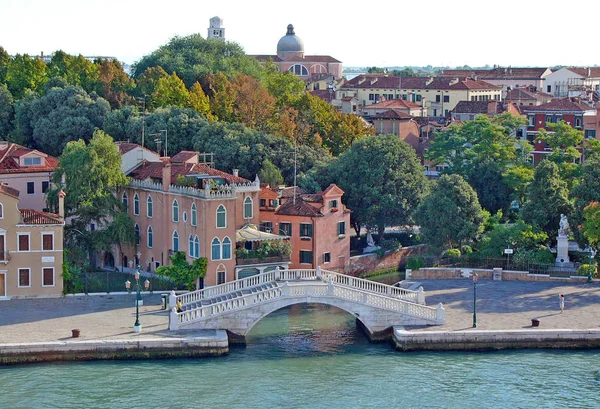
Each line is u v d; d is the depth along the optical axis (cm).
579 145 17688
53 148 15925
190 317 9544
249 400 8200
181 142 15862
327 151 16538
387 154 14238
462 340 9425
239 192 12356
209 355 9238
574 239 13038
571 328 9538
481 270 11794
